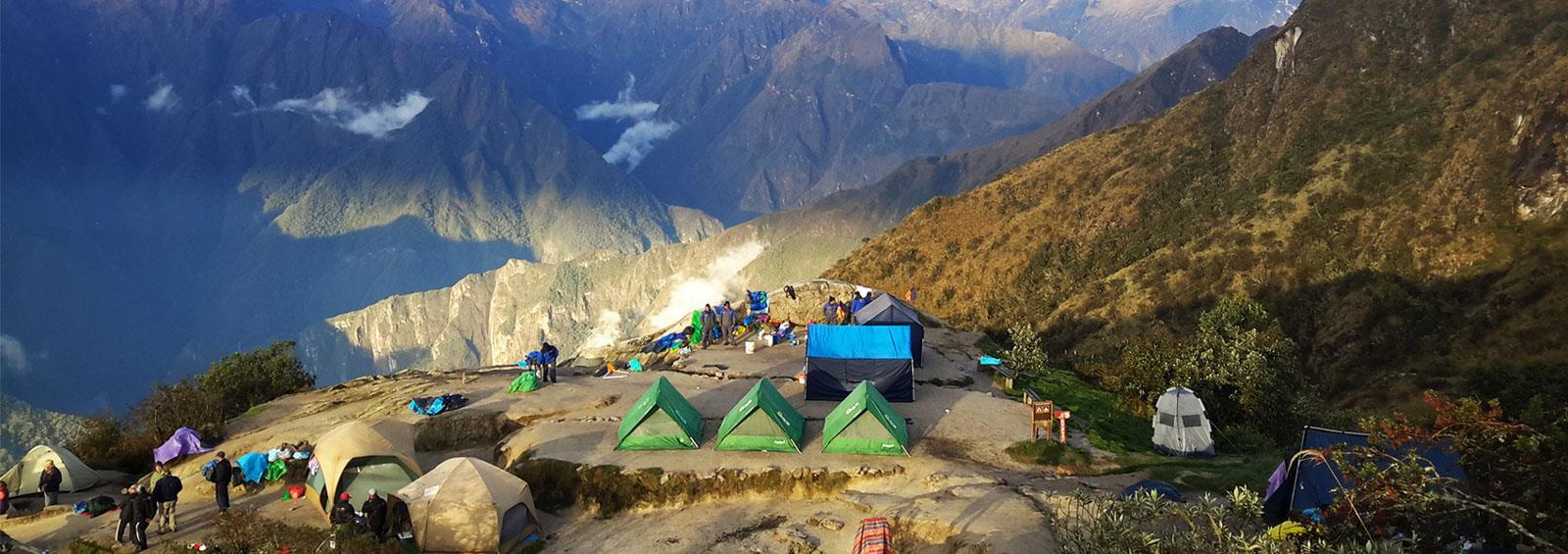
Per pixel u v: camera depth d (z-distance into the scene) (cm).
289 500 3081
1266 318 4497
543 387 3872
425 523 2448
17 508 3150
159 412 3925
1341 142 11862
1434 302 8750
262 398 4681
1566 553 1342
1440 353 8031
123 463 3691
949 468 2789
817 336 3612
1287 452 2831
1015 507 2377
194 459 3378
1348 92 12619
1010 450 2966
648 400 3061
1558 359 6950
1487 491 1566
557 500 2889
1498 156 9462
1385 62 12531
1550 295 7719
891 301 4144
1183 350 3841
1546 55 10056
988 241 14862
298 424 3619
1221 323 4475
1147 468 2808
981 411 3406
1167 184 13875
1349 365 8750
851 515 2545
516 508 2553
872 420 2941
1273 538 1565
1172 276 11231
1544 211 8681
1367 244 10019
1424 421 2859
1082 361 4794
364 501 2783
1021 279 13700
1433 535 1575
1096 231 13788
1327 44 13450
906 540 2322
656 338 5188
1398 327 8731
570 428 3291
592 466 2888
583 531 2669
